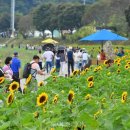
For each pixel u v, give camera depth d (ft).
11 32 457.68
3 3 553.23
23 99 31.48
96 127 21.56
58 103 30.81
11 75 58.44
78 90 38.68
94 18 327.26
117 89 38.55
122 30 273.75
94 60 108.78
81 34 307.78
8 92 33.71
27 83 39.40
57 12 378.53
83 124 22.31
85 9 353.92
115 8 315.37
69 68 108.47
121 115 21.91
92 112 25.49
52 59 108.47
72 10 366.02
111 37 107.24
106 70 55.26
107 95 35.42
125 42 243.40
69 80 44.09
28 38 424.05
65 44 319.47
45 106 28.63
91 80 42.88
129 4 286.25
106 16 317.42
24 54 230.07
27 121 23.53
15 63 72.38
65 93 36.94
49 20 384.27
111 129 21.39
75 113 25.68
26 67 58.39
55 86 41.50
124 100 28.58
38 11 395.14
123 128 21.22
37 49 277.44
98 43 283.38
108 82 40.78
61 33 373.40
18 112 26.35
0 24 494.18
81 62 116.88
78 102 30.01
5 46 350.84
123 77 47.91
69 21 367.86
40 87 38.99
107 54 98.84
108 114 22.86
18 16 494.18
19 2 580.30
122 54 101.91
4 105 29.22
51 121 23.48
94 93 37.22
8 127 23.11
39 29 400.47
